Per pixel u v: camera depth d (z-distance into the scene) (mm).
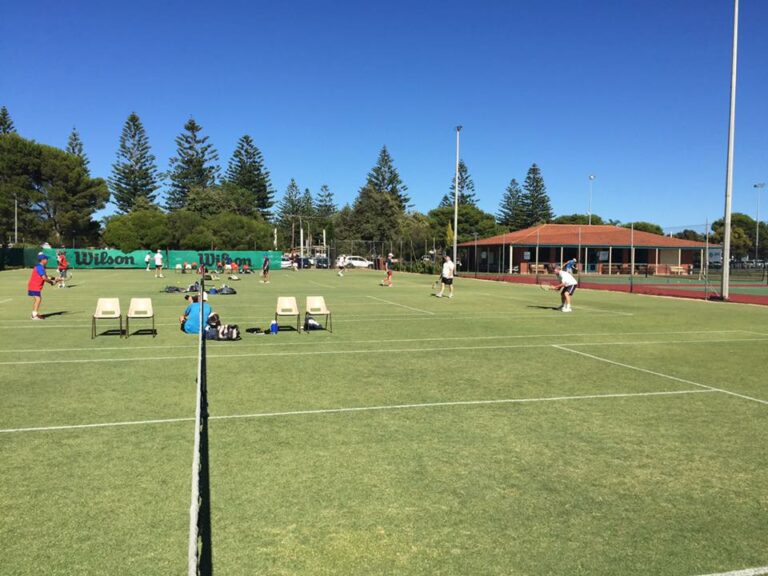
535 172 94500
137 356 11602
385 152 105375
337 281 41375
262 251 65938
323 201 120750
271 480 5391
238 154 100500
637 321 18250
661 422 7383
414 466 5789
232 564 3973
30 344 12938
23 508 4793
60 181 77312
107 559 4035
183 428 6922
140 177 88000
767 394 8875
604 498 5117
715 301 25953
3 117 87125
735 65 24625
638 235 63281
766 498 5160
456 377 9914
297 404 8062
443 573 3920
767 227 82688
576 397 8609
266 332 15031
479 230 90562
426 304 23781
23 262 60812
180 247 71375
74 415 7418
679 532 4535
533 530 4531
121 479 5383
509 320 18344
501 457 6074
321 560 4051
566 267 20938
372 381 9531
